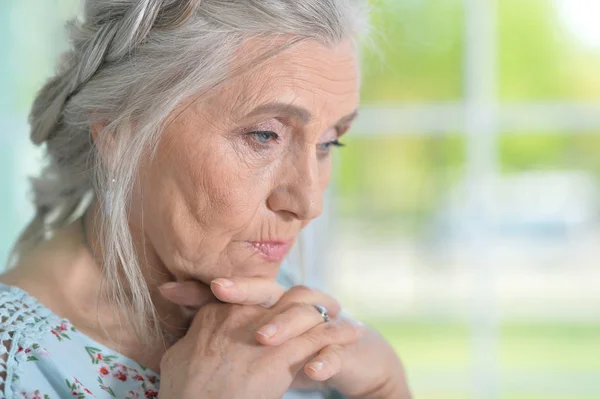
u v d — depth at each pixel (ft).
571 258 15.58
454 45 14.71
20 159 11.02
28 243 3.25
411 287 15.19
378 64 3.51
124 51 2.63
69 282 2.81
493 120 14.97
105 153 2.73
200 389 2.57
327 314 2.93
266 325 2.70
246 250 2.76
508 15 15.25
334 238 14.03
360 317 15.10
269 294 2.85
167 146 2.61
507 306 15.80
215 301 2.90
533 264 15.58
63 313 2.76
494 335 15.15
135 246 2.84
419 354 15.08
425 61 14.62
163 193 2.66
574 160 15.17
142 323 2.79
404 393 3.18
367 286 14.94
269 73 2.55
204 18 2.55
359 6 2.97
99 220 2.86
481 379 14.61
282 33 2.56
